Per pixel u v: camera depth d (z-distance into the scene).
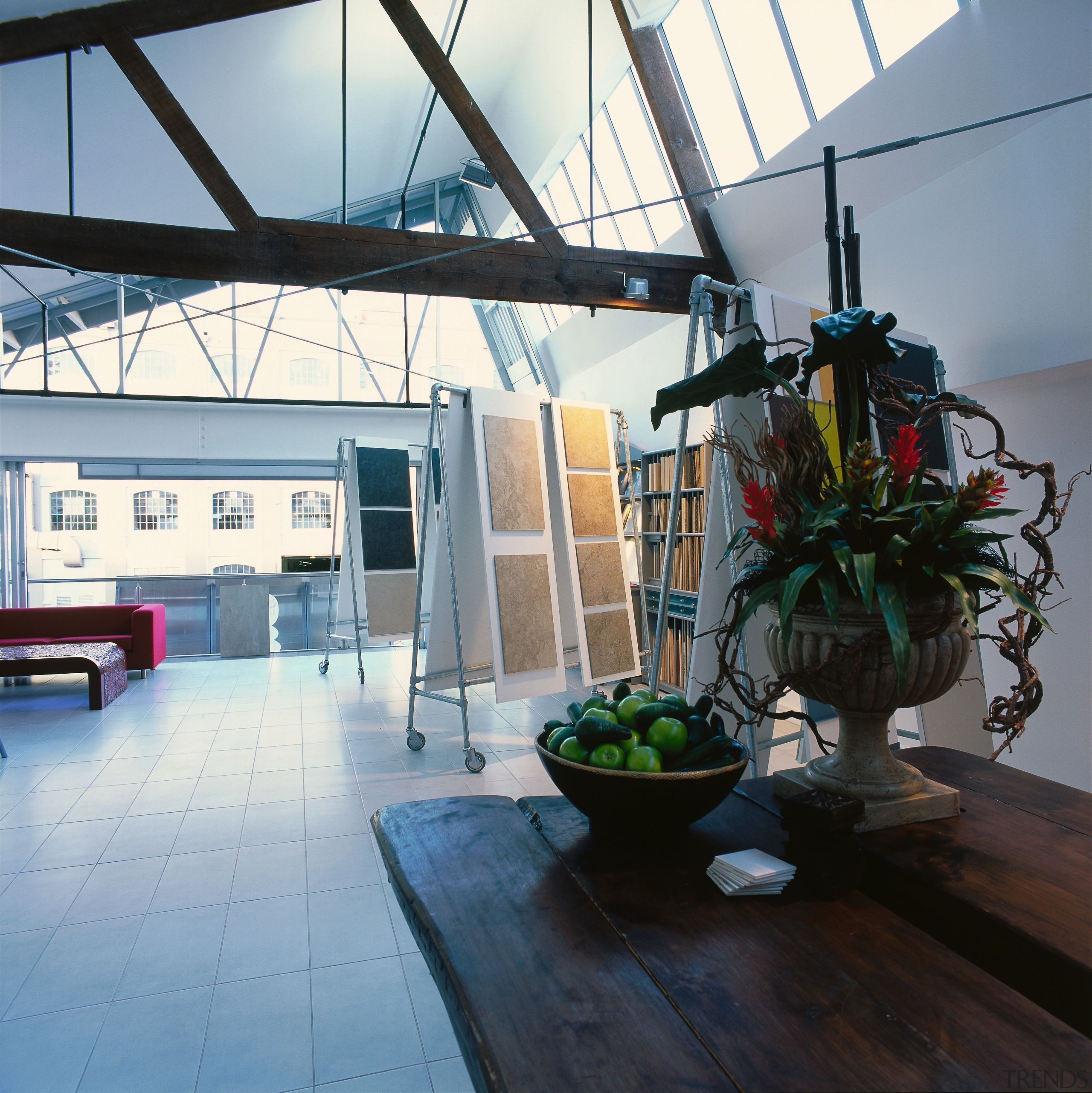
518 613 4.53
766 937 0.83
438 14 6.21
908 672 1.08
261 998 2.16
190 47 5.37
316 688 6.71
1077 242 3.61
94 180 6.30
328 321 9.91
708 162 6.26
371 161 8.35
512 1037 0.67
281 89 6.30
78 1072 1.86
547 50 6.78
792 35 5.00
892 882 1.02
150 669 7.31
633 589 6.84
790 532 1.14
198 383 9.34
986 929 0.89
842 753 1.25
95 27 4.86
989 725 1.25
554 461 5.35
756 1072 0.61
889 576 1.08
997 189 4.00
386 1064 1.89
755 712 1.24
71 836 3.35
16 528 8.67
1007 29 3.69
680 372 7.53
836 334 1.18
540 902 0.93
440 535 4.82
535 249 6.18
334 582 9.03
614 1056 0.64
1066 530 4.01
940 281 4.41
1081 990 0.78
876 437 1.77
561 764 1.07
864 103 4.59
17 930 2.54
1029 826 1.16
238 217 5.45
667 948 0.81
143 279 9.14
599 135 7.23
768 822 1.19
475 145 6.00
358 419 9.73
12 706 6.04
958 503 1.04
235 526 18.89
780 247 6.07
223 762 4.47
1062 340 3.73
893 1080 0.60
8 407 8.53
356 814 3.61
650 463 6.75
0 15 4.64
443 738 5.01
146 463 9.05
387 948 2.43
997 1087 0.59
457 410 4.69
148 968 2.31
